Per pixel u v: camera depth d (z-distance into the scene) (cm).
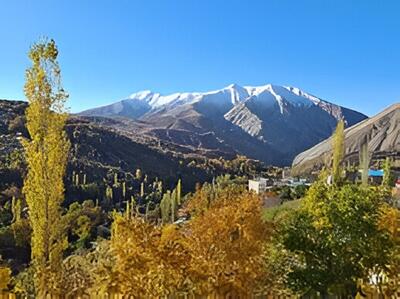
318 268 1245
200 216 1404
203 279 1038
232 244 1280
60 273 1176
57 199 1725
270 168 17125
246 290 1108
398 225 1295
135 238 1033
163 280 993
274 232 1303
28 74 1702
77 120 15175
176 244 1047
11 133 11181
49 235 1706
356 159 16262
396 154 16525
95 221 6184
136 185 10956
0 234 4759
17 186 7694
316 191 1291
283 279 1268
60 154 1725
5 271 1391
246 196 1498
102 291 975
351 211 1225
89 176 10375
